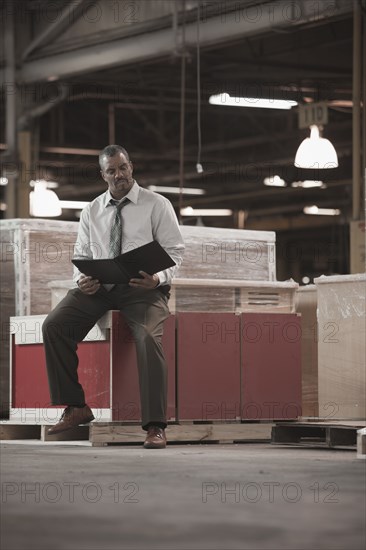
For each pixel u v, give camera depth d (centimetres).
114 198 705
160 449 649
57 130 2130
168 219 699
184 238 854
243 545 291
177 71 1742
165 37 1405
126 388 693
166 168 2380
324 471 489
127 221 699
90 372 709
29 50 1573
